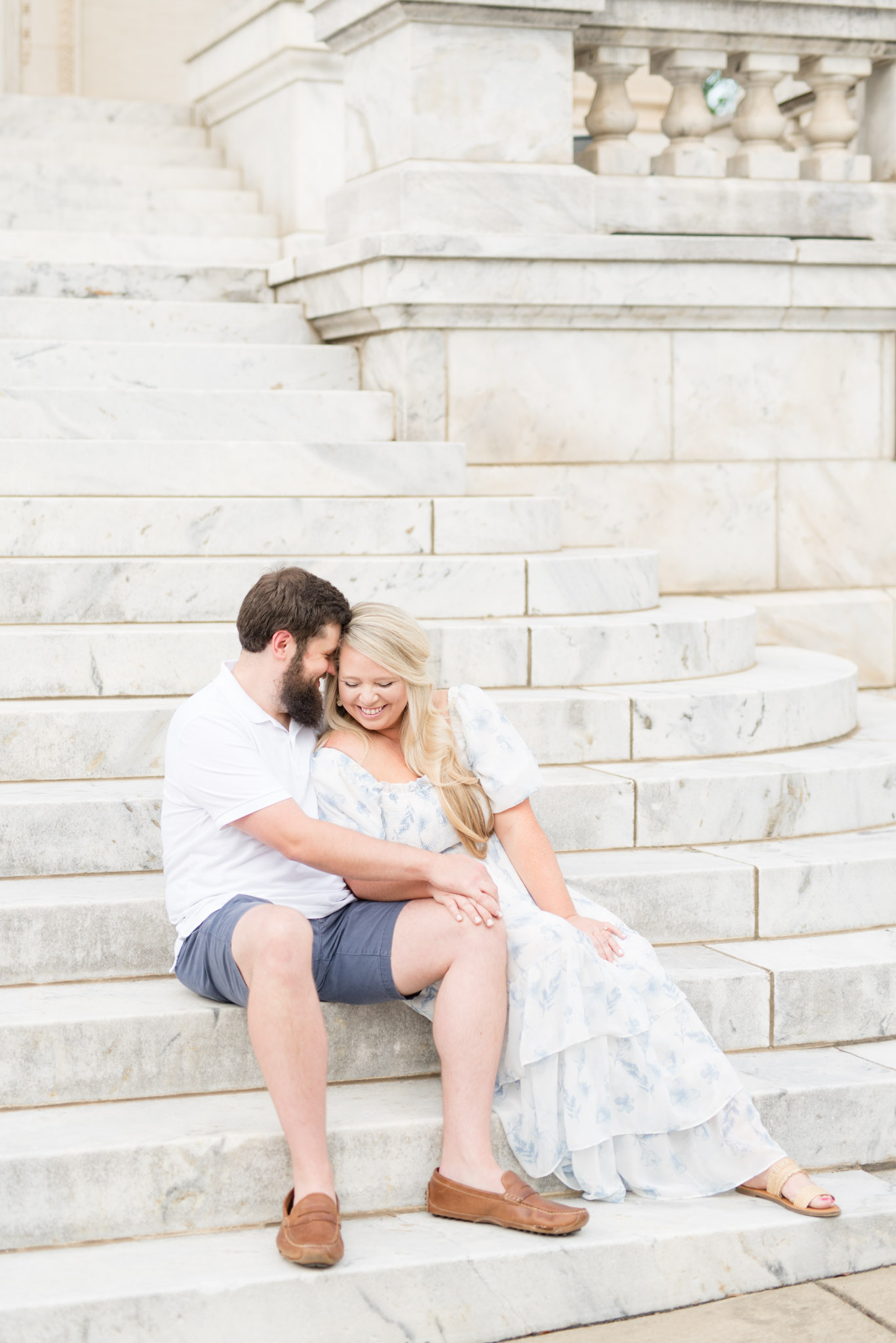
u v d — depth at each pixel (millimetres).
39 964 3250
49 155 7965
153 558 4688
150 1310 2537
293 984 2760
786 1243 2912
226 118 8406
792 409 6113
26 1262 2678
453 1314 2695
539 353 5746
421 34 5586
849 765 4234
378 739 3240
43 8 10242
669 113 6215
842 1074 3303
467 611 4793
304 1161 2725
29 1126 2879
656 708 4277
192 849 3074
